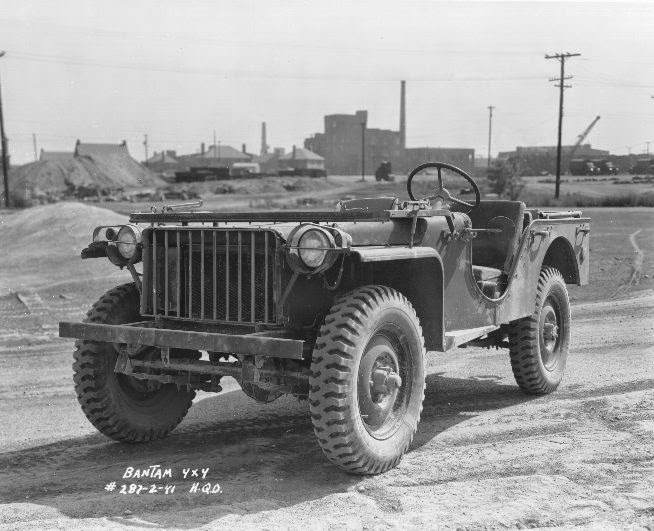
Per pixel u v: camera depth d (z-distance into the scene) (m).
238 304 4.54
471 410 6.14
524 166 110.06
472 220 6.44
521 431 5.42
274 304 4.48
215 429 5.80
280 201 64.75
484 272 5.93
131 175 125.50
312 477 4.56
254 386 5.09
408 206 5.04
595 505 3.95
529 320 6.42
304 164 150.00
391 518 3.84
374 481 4.43
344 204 5.61
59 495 4.42
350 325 4.30
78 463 5.06
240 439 5.49
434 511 3.92
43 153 131.00
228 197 76.44
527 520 3.78
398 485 4.37
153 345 4.56
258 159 193.38
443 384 7.16
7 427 6.16
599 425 5.46
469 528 3.69
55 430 6.01
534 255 6.45
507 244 6.20
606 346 8.54
